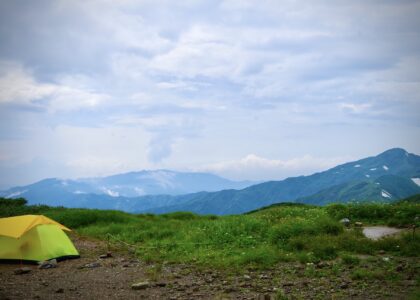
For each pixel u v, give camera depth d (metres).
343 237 20.66
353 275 14.16
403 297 11.73
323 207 33.53
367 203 31.28
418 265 15.50
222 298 12.30
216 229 24.45
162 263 18.42
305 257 17.61
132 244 23.89
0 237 19.50
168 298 12.66
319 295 12.23
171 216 40.09
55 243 19.73
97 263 18.61
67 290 13.96
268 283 14.12
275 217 30.61
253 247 20.55
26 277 16.16
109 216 34.94
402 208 28.59
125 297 12.91
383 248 19.08
